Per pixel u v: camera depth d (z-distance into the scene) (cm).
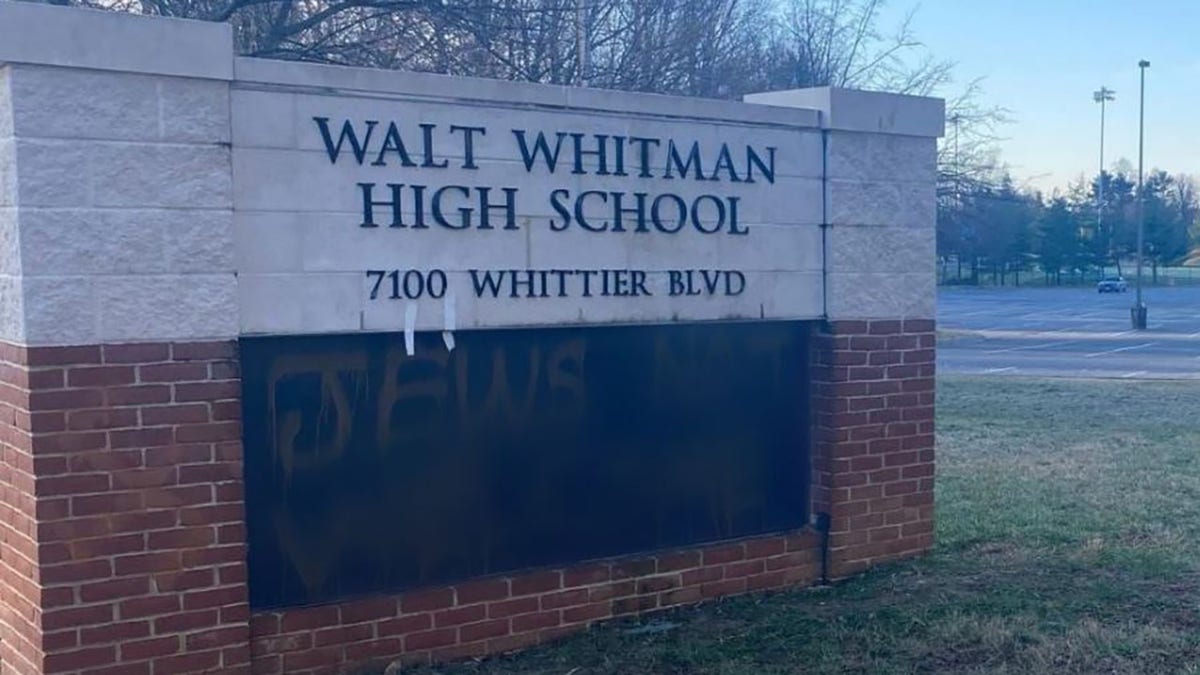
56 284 541
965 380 2480
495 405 678
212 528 579
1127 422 1719
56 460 543
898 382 827
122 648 559
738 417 775
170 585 570
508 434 683
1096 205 10975
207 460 577
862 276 806
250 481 603
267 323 593
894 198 820
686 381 752
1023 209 9456
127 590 560
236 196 585
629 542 732
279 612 608
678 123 726
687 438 754
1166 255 11181
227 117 580
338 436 628
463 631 662
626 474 729
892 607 748
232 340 582
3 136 544
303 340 614
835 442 798
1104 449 1432
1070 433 1589
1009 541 920
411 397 650
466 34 1416
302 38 1394
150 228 561
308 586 621
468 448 670
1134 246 10294
